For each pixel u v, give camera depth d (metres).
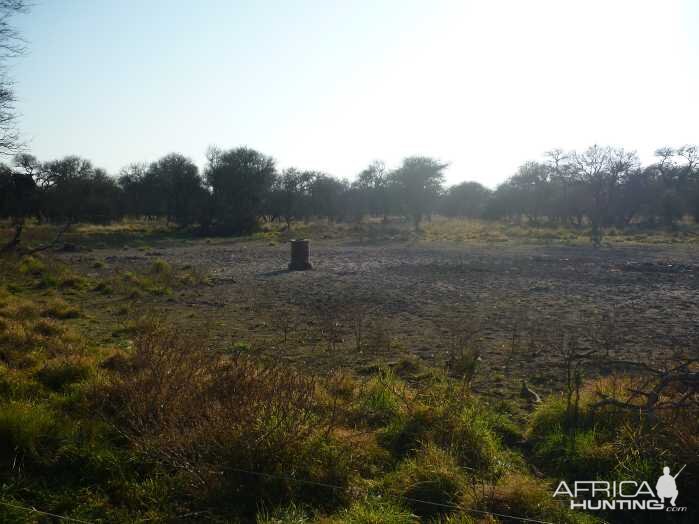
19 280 17.56
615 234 45.66
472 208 79.06
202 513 4.18
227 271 21.66
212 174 48.66
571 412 5.68
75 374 6.83
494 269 21.88
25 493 4.42
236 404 4.86
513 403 6.61
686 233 47.44
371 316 12.44
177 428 4.75
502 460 5.02
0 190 50.38
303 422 4.86
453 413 5.62
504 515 4.16
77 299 14.66
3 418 4.95
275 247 34.75
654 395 5.27
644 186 60.59
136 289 15.76
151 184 59.22
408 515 4.09
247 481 4.42
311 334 10.50
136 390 5.46
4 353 7.77
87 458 4.81
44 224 51.44
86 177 56.16
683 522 4.28
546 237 42.00
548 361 8.52
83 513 4.18
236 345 9.41
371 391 6.40
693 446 4.64
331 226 55.72
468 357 8.27
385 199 61.03
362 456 4.96
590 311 12.93
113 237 39.88
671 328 10.92
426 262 24.73
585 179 58.19
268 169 51.88
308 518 4.10
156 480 4.54
